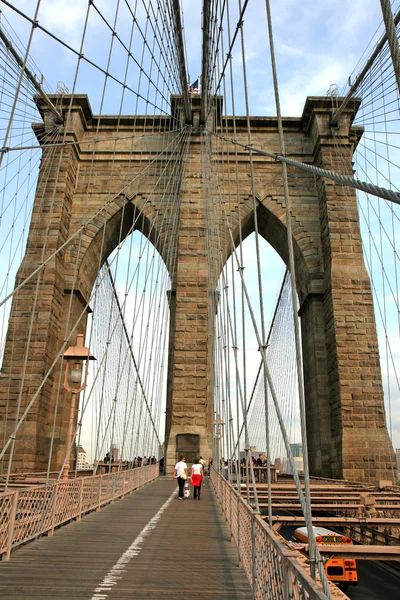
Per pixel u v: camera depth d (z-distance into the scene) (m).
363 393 26.91
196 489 15.58
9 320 27.75
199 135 33.78
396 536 14.30
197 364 28.14
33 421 25.70
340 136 32.31
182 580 6.32
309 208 32.50
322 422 28.52
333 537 11.92
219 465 17.88
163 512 12.47
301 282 33.12
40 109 33.16
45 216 30.33
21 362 26.94
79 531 9.70
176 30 28.95
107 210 32.75
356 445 25.94
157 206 32.69
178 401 27.55
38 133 32.78
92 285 34.56
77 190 33.19
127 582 6.18
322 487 19.33
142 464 22.30
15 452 25.12
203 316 29.02
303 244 31.73
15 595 5.56
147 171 33.59
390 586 12.52
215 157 32.75
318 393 29.03
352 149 32.56
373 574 13.50
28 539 8.26
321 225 31.64
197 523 10.76
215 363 21.92
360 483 23.06
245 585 6.13
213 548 8.23
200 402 27.50
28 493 8.31
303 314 33.31
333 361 28.17
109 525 10.43
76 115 33.28
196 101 34.47
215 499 15.65
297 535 13.10
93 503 12.62
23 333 27.47
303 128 34.50
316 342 29.88
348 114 32.84
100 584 6.07
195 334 28.67
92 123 34.84
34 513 8.60
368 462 25.66
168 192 32.94
